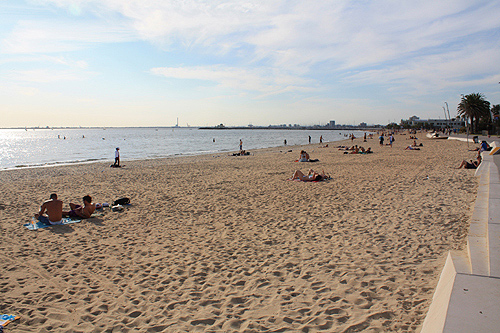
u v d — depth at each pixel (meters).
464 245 5.87
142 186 14.59
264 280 4.99
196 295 4.58
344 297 4.29
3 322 3.90
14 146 66.44
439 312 2.88
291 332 3.54
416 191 11.10
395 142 56.44
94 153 46.41
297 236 7.06
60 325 3.88
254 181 15.19
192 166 23.39
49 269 5.60
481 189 8.80
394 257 5.56
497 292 2.89
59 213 8.43
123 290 4.80
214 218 8.85
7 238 7.31
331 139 94.50
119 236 7.43
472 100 67.62
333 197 10.84
